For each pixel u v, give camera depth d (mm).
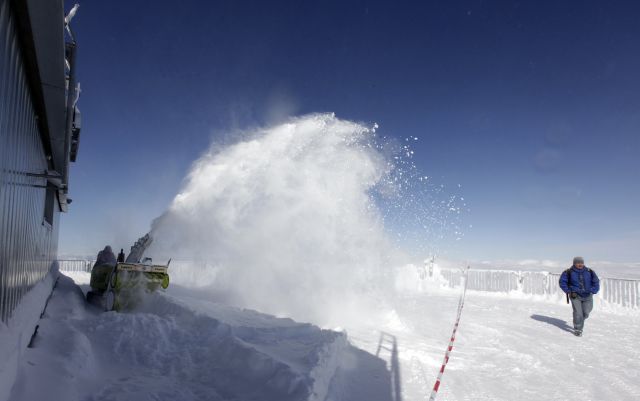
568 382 6352
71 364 4059
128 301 7863
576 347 8781
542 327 11180
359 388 5418
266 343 5820
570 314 13711
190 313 6551
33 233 5887
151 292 8070
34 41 4145
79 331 5172
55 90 5215
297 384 4152
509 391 5832
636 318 13164
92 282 9156
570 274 10320
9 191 3846
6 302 3826
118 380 4355
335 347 5953
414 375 6145
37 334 4789
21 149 4500
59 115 6008
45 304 6805
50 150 7656
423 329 10086
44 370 3756
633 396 5824
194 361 5027
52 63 4547
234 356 4859
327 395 4480
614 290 15188
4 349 3105
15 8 3672
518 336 9805
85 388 3975
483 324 11367
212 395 4168
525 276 18922
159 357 5059
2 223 3562
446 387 5793
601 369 7109
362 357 6734
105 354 4957
